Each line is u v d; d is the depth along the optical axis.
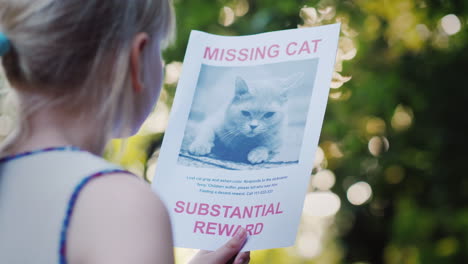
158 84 1.26
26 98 1.14
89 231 0.99
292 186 1.62
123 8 1.15
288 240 1.58
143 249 0.97
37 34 1.11
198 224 1.64
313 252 9.40
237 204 1.64
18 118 1.15
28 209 1.04
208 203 1.65
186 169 1.70
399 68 6.65
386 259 7.55
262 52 1.79
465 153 6.67
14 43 1.12
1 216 1.06
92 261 0.98
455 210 6.56
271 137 1.68
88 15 1.12
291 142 1.67
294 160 1.64
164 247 1.00
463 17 6.61
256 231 1.60
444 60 6.66
